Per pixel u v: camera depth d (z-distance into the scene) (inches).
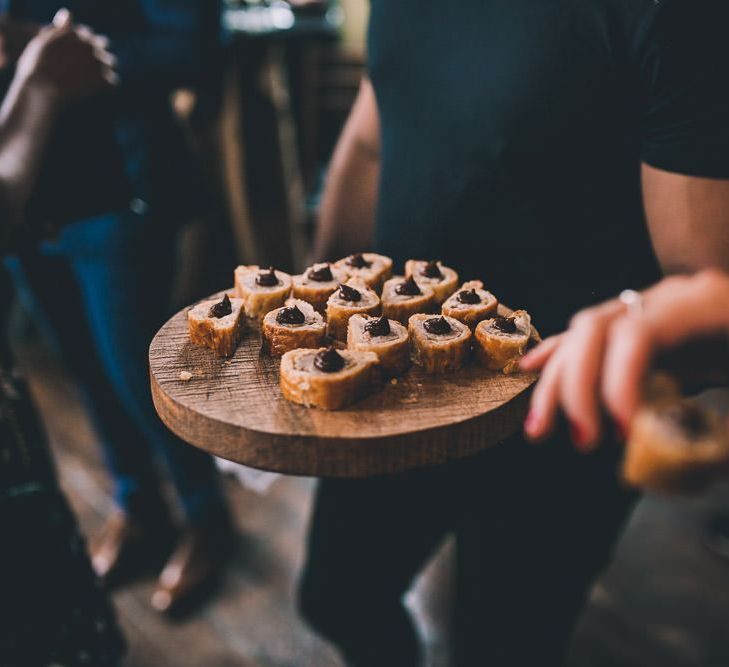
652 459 23.5
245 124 141.4
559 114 49.3
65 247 79.9
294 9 172.2
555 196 52.8
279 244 157.0
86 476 123.3
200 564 98.8
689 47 41.1
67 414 142.1
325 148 203.0
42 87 62.7
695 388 38.4
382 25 57.1
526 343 44.6
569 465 57.3
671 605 95.1
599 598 96.1
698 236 44.3
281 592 99.8
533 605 63.1
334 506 67.1
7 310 145.9
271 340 46.8
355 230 71.0
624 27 44.4
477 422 39.8
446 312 50.6
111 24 77.2
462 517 64.4
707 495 113.5
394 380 44.4
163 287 89.1
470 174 53.9
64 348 91.6
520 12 48.8
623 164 51.2
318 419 39.4
